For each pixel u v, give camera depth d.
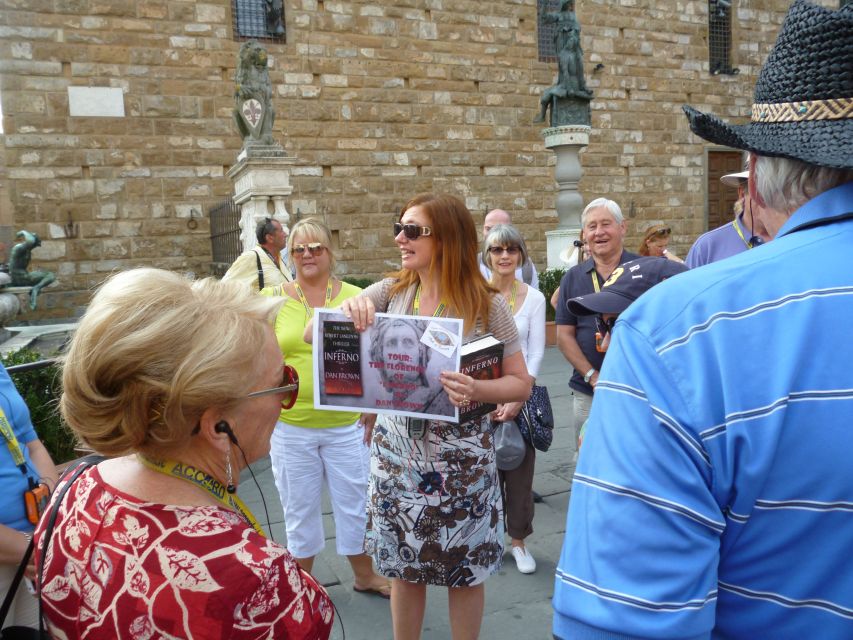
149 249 12.23
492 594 3.26
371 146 13.85
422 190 14.34
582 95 12.55
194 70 12.29
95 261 11.89
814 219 0.91
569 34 12.45
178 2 12.10
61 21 11.40
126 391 1.04
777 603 0.84
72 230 11.71
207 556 0.99
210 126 12.45
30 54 11.27
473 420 2.27
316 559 3.68
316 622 1.07
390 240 14.09
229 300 1.16
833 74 0.86
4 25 11.09
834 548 0.80
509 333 2.35
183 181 12.34
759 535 0.84
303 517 3.15
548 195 15.52
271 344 1.20
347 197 13.73
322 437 3.10
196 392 1.04
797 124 0.89
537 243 15.47
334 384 2.13
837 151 0.84
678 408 0.85
